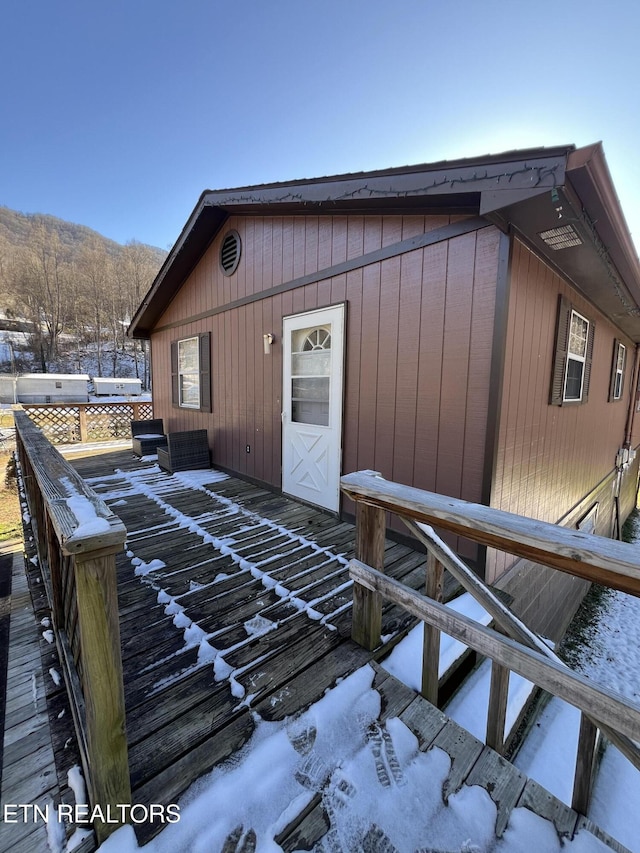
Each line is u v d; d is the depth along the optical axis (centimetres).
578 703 108
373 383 321
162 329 727
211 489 461
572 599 521
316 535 319
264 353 450
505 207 202
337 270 347
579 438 466
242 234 473
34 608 214
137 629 192
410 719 143
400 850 103
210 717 140
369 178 257
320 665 168
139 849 100
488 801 116
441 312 270
